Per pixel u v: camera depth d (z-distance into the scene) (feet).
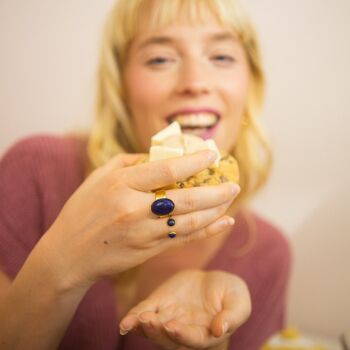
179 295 1.07
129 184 0.89
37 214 1.55
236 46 1.50
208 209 0.91
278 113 2.37
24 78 2.57
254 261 1.75
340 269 2.44
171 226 0.90
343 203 2.39
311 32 2.25
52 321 1.03
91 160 1.61
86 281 0.98
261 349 1.78
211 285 1.10
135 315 0.96
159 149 0.98
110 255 0.93
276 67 2.33
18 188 1.52
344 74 2.25
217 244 1.76
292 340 2.25
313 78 2.30
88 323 1.46
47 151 1.62
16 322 1.02
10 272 1.38
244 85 1.54
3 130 2.63
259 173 1.88
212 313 1.02
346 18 2.19
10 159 1.58
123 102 1.60
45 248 0.96
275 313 1.83
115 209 0.89
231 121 1.53
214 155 0.88
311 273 2.50
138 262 0.95
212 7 1.40
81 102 2.52
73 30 2.47
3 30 2.53
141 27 1.43
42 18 2.49
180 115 1.45
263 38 2.31
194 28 1.41
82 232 0.93
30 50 2.53
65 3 2.45
